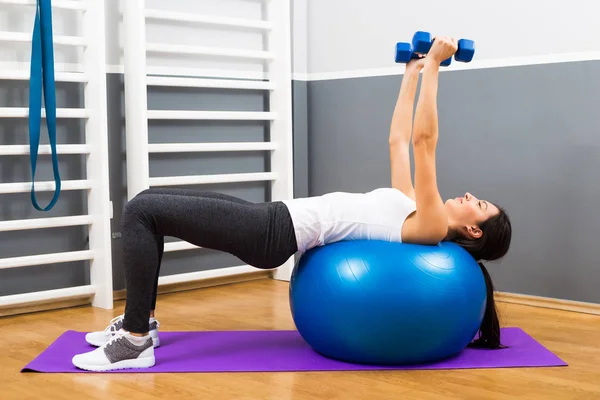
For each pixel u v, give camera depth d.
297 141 3.68
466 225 2.31
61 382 2.05
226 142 3.45
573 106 2.89
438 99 3.24
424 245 2.19
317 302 2.15
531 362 2.22
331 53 3.62
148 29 3.18
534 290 3.03
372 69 3.47
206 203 2.15
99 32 2.87
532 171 3.01
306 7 3.68
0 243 2.83
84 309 2.96
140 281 2.14
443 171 3.25
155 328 2.39
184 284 3.32
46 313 2.89
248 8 3.51
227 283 3.46
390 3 3.39
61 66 2.95
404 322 2.07
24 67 2.85
